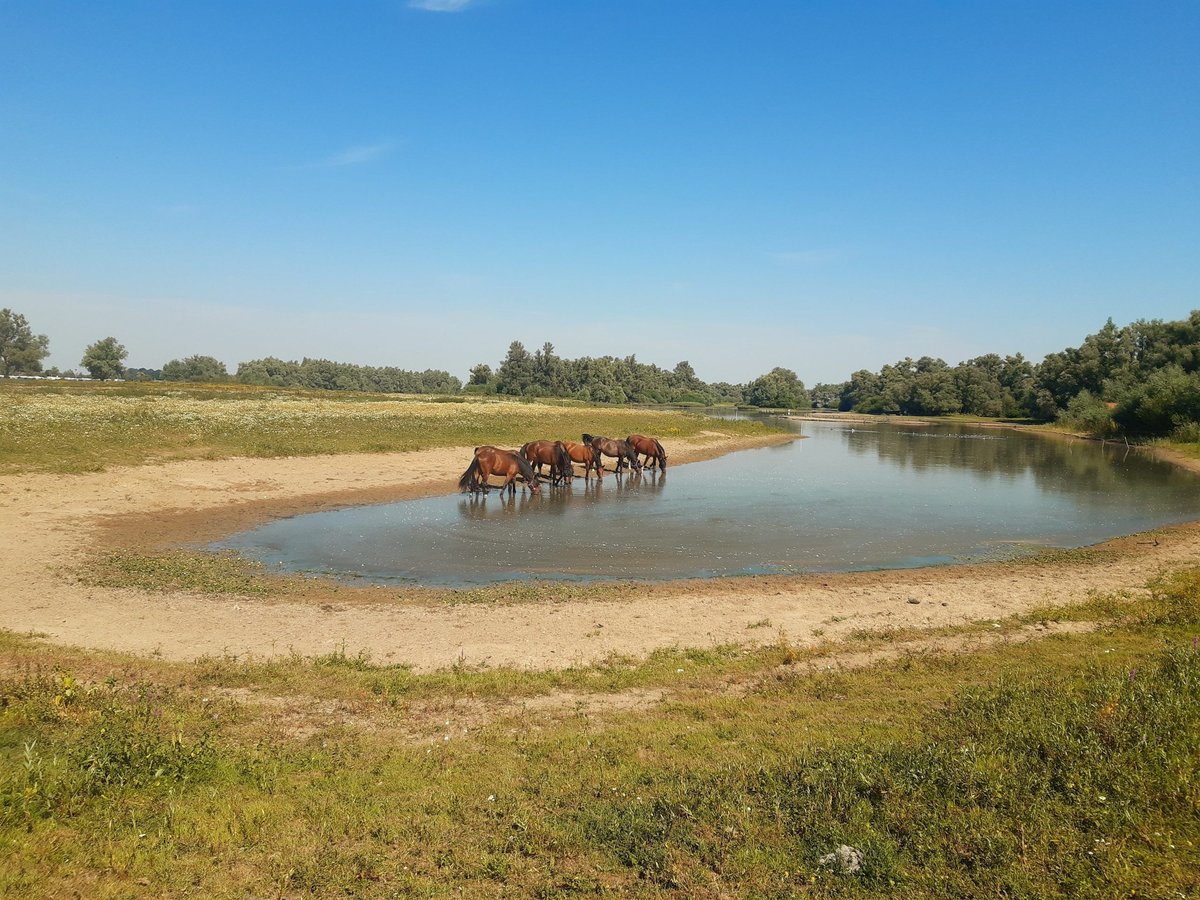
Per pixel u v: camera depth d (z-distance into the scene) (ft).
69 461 78.84
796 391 466.70
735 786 18.74
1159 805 16.76
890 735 22.13
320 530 63.77
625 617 39.60
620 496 87.20
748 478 105.60
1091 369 255.50
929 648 33.01
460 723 25.05
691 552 58.08
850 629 37.24
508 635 36.22
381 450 105.70
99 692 25.07
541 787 19.53
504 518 71.26
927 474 112.47
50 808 17.01
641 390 453.99
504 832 17.13
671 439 162.09
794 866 15.30
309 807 18.33
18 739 20.92
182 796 18.58
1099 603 39.91
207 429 106.93
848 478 106.63
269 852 16.11
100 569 46.60
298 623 37.65
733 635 36.40
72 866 14.97
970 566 53.52
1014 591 45.16
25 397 148.87
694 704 26.27
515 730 24.30
